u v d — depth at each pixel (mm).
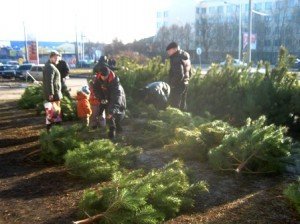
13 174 6086
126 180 4691
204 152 6531
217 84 10438
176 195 4727
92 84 8828
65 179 5809
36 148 7621
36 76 37500
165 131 7492
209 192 5219
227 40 75625
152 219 4141
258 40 75500
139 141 7734
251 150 5883
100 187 5418
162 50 70250
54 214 4605
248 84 10016
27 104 14250
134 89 11695
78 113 9633
